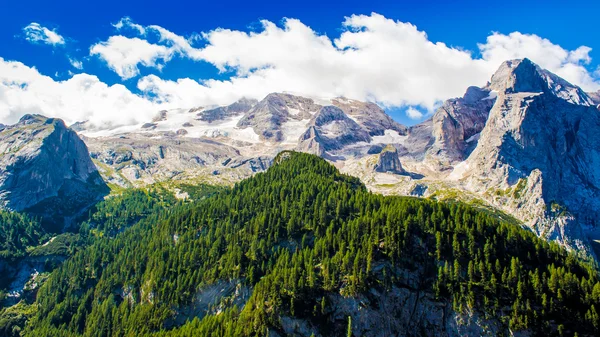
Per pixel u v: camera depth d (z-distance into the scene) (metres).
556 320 195.88
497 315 198.50
